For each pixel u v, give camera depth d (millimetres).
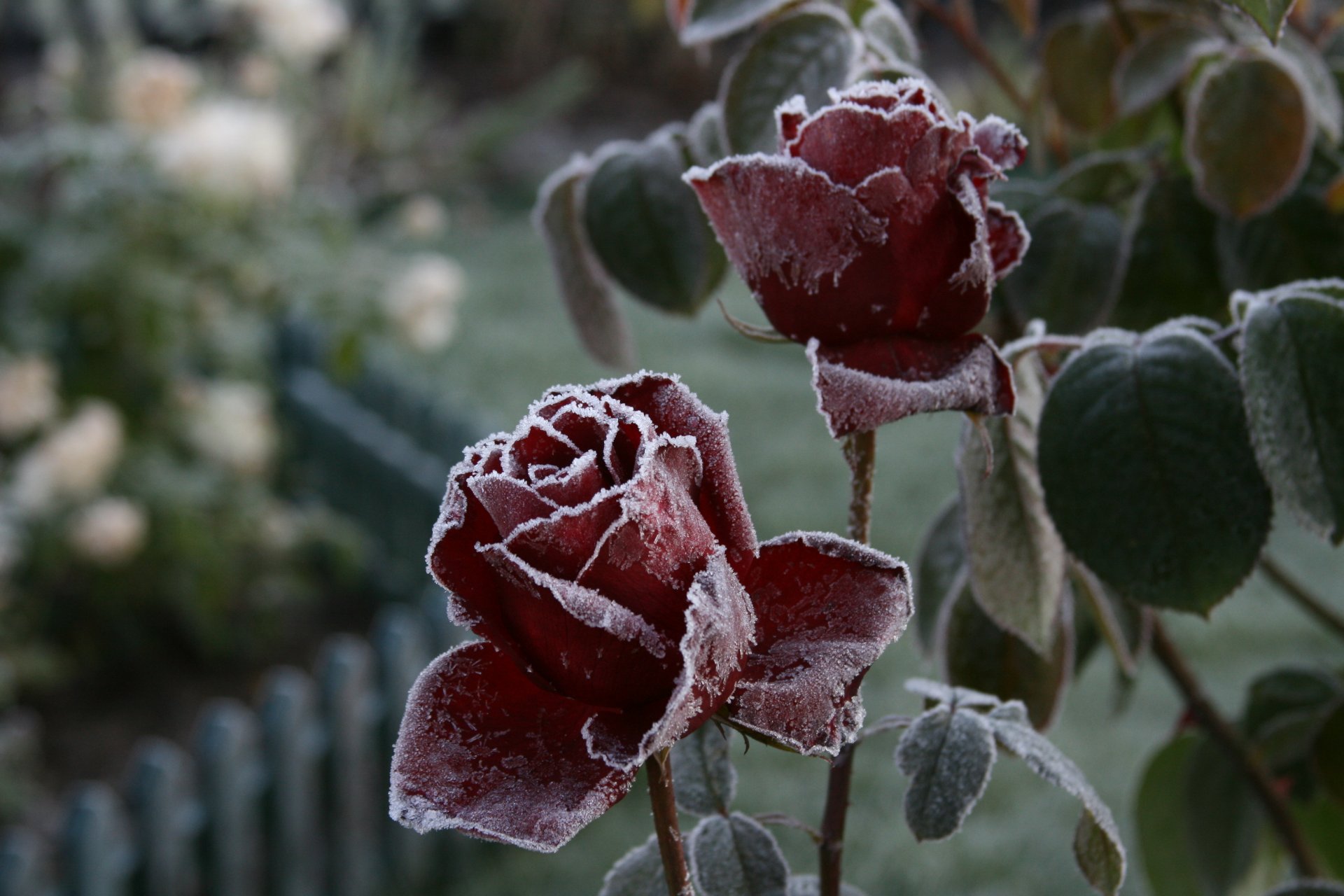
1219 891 980
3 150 3291
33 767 3068
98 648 3430
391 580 3777
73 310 3150
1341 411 772
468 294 6336
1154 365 789
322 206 3492
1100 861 751
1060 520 791
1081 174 931
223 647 3477
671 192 886
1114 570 787
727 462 665
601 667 649
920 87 710
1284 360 777
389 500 3693
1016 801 2764
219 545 3359
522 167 8242
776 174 691
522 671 666
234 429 3344
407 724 662
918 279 701
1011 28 7543
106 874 2311
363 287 3305
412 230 4762
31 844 2258
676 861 666
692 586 644
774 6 842
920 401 693
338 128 7363
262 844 2580
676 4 898
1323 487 772
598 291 918
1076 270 914
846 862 2543
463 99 9039
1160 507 784
